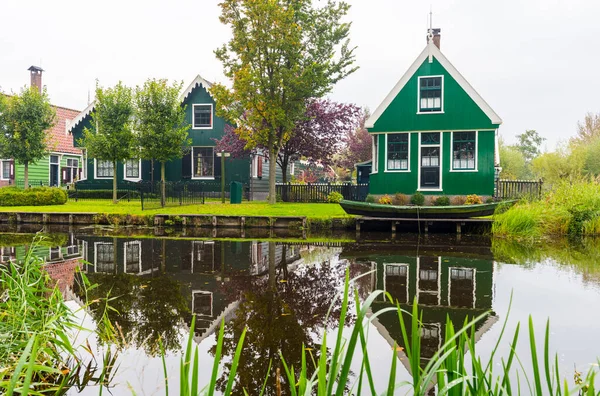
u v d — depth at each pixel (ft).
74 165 99.60
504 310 16.85
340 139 76.64
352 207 46.50
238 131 62.75
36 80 101.09
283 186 79.00
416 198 60.03
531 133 189.06
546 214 41.55
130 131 62.23
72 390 10.24
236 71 59.57
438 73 61.36
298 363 11.80
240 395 9.97
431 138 62.03
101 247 33.47
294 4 61.36
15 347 10.61
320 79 58.65
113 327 14.65
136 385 10.46
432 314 16.37
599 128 128.47
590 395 5.34
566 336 13.91
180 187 65.10
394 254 30.50
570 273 23.59
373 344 13.32
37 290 13.14
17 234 42.09
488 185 59.57
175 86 59.31
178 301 18.12
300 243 36.68
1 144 68.08
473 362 5.86
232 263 27.14
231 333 14.19
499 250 32.27
